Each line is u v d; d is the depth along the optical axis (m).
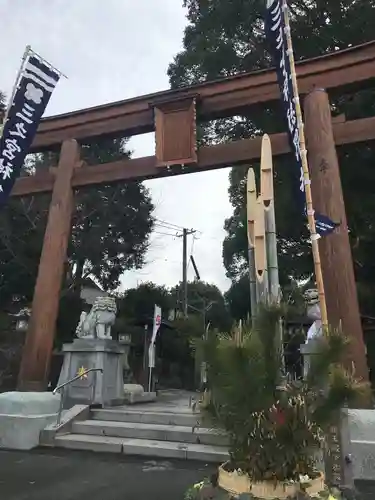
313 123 10.09
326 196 9.35
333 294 8.59
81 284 23.12
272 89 11.24
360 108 14.62
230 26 17.11
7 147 9.03
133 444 7.64
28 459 7.23
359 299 14.29
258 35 16.92
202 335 3.07
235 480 2.83
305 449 2.79
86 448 7.88
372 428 6.36
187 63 18.33
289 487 2.73
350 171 14.48
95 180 12.27
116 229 23.81
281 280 16.25
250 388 2.84
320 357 2.96
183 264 29.45
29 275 21.12
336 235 8.95
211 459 7.04
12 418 8.18
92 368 10.21
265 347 2.90
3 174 8.98
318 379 2.92
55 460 7.16
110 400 10.36
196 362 3.12
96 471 6.47
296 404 2.83
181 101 11.70
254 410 2.85
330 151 9.71
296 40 15.77
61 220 12.02
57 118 13.13
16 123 9.15
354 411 5.96
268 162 5.32
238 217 18.89
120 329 22.62
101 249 23.23
